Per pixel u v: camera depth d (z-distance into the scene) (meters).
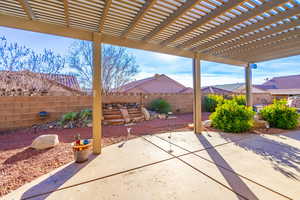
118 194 1.85
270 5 2.23
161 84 16.06
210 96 10.45
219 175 2.26
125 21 2.69
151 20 2.69
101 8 2.29
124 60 10.41
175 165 2.60
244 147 3.44
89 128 5.57
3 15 2.37
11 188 1.96
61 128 5.49
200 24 2.69
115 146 3.61
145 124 6.43
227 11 2.30
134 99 8.46
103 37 3.19
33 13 2.38
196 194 1.84
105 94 8.05
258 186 1.98
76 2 2.13
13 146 3.54
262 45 4.00
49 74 7.60
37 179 2.17
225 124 4.91
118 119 6.77
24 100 5.41
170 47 4.04
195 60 4.65
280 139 4.04
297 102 8.98
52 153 3.12
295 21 2.73
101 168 2.50
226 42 3.91
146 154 3.09
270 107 5.59
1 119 5.02
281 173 2.30
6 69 6.43
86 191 1.91
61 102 6.20
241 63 5.95
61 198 1.78
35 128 5.00
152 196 1.81
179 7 2.34
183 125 6.13
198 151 3.23
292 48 4.25
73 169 2.46
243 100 9.13
